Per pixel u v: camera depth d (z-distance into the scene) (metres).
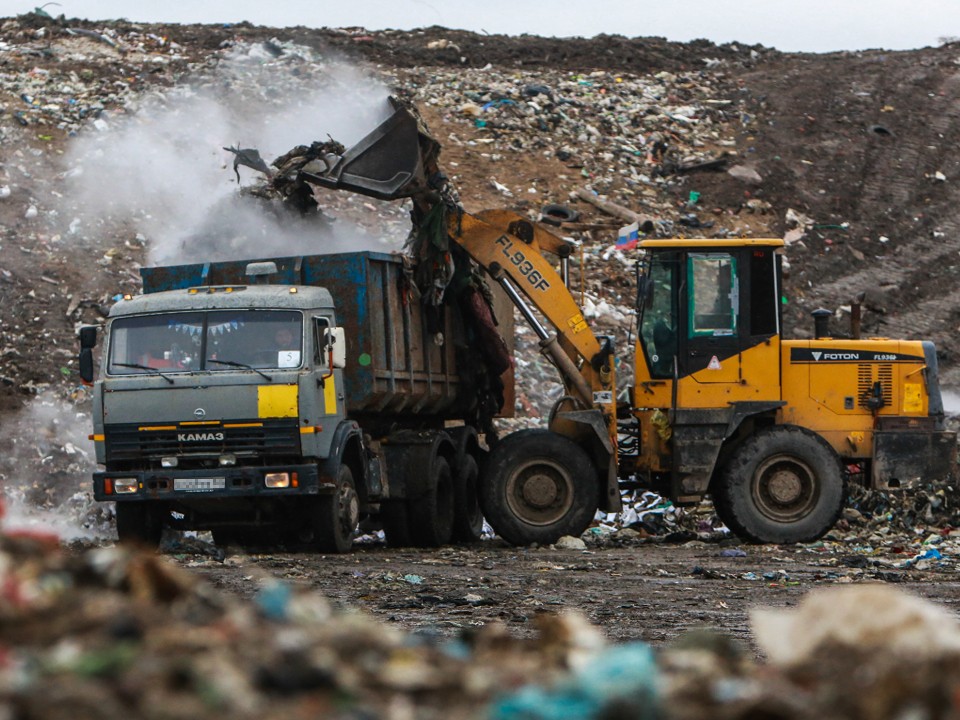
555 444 25.00
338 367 22.12
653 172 59.81
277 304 21.95
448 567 19.95
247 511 22.50
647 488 26.58
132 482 21.53
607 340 25.88
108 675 3.69
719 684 4.18
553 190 55.59
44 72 56.56
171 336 22.06
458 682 4.17
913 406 26.31
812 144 64.81
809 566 20.86
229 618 4.32
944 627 4.63
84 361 22.25
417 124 26.16
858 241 57.66
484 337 27.94
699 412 25.48
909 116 68.19
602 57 72.38
